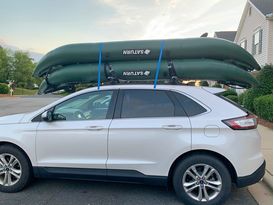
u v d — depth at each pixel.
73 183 5.01
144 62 4.65
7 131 4.58
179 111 4.15
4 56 66.00
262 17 17.83
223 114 4.04
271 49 16.94
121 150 4.18
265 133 9.05
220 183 3.98
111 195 4.50
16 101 30.03
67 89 5.31
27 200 4.32
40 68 5.01
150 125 4.11
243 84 4.76
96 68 4.73
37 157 4.48
